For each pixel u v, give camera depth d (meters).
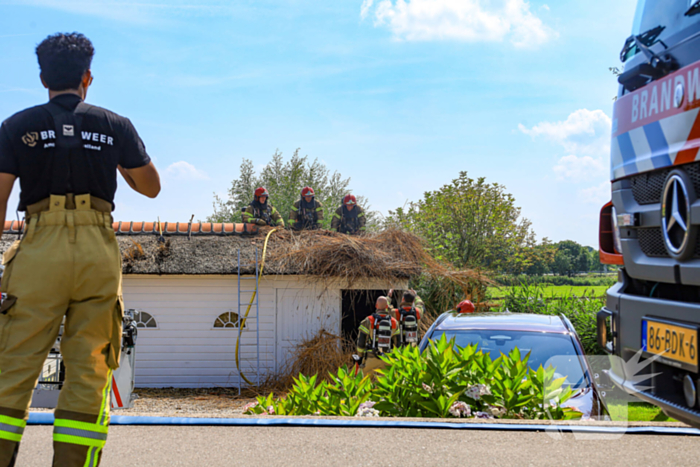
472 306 6.95
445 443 2.84
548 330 5.05
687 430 2.92
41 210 1.95
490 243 16.66
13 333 1.90
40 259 1.89
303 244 12.86
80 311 1.99
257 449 2.73
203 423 3.11
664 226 2.49
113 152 2.08
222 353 12.56
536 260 16.47
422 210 16.98
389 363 4.46
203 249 12.95
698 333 2.18
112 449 2.70
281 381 11.82
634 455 2.64
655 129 2.58
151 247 12.95
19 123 1.95
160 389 12.24
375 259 12.22
